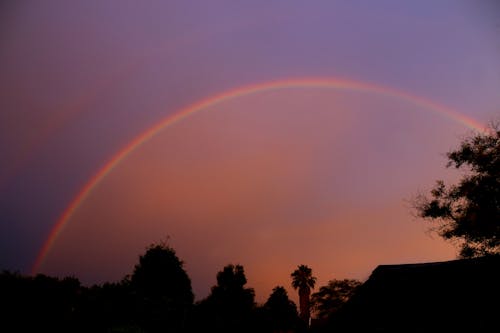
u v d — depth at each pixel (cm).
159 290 3419
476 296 1475
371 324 1791
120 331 1964
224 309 4022
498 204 2448
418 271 1797
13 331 1579
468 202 2589
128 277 3516
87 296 1998
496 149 2475
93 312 1936
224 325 3259
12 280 1652
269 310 4959
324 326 1975
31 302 1664
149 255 3550
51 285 1778
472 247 2578
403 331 1631
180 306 2712
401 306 1686
